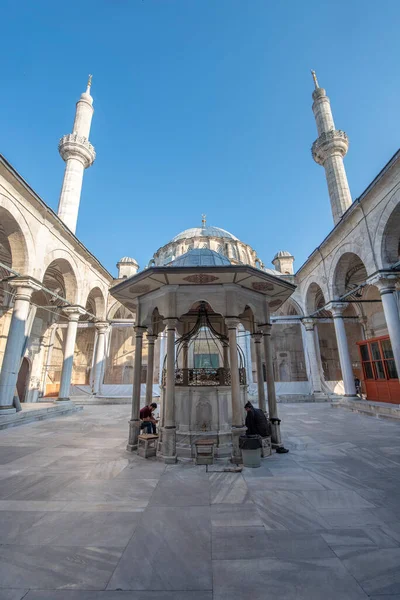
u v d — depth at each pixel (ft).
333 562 9.45
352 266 64.80
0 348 56.03
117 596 8.02
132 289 25.73
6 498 14.82
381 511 13.14
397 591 8.09
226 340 31.48
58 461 21.58
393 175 39.04
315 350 74.95
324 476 17.88
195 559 9.70
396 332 40.14
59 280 68.95
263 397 31.83
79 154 75.15
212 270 21.66
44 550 10.23
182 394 24.57
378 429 33.45
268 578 8.70
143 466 20.25
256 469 19.35
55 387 81.20
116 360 98.02
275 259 93.91
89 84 86.48
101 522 12.28
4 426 36.06
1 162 36.40
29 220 43.65
